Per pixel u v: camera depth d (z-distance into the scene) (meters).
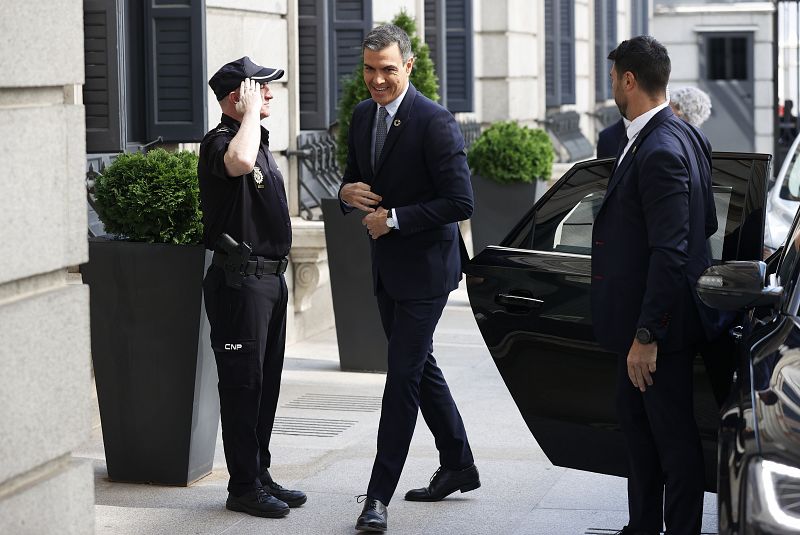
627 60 5.75
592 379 6.34
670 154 5.58
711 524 6.82
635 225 5.73
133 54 10.10
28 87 4.53
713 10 35.84
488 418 9.29
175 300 7.23
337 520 6.89
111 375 7.40
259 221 6.74
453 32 18.02
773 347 4.92
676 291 5.55
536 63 21.83
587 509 7.08
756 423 4.37
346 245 10.77
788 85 36.06
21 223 4.44
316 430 8.99
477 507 7.12
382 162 6.79
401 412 6.72
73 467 4.74
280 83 12.49
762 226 6.24
